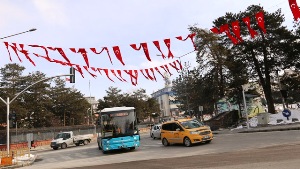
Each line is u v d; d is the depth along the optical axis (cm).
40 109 6166
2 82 5888
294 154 1093
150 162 1364
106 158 1805
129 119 2034
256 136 2098
